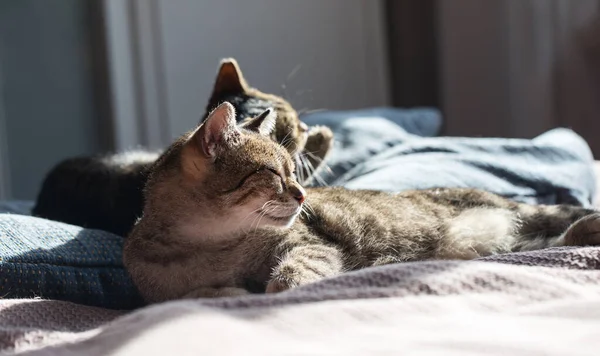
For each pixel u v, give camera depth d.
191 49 2.13
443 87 2.13
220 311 0.72
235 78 1.30
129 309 0.98
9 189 2.07
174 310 0.72
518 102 1.98
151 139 2.11
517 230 1.08
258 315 0.72
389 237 1.03
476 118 2.09
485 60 2.06
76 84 2.12
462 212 1.08
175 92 2.12
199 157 0.95
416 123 1.73
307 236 0.98
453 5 2.10
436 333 0.69
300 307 0.72
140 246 0.97
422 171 1.24
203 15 2.13
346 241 1.00
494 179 1.24
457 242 1.05
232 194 0.95
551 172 1.28
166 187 0.97
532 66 1.96
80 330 0.83
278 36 2.20
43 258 0.93
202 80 2.14
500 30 2.03
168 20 2.09
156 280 0.96
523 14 1.96
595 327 0.69
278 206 0.96
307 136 1.26
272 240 0.97
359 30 2.29
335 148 1.45
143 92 2.10
